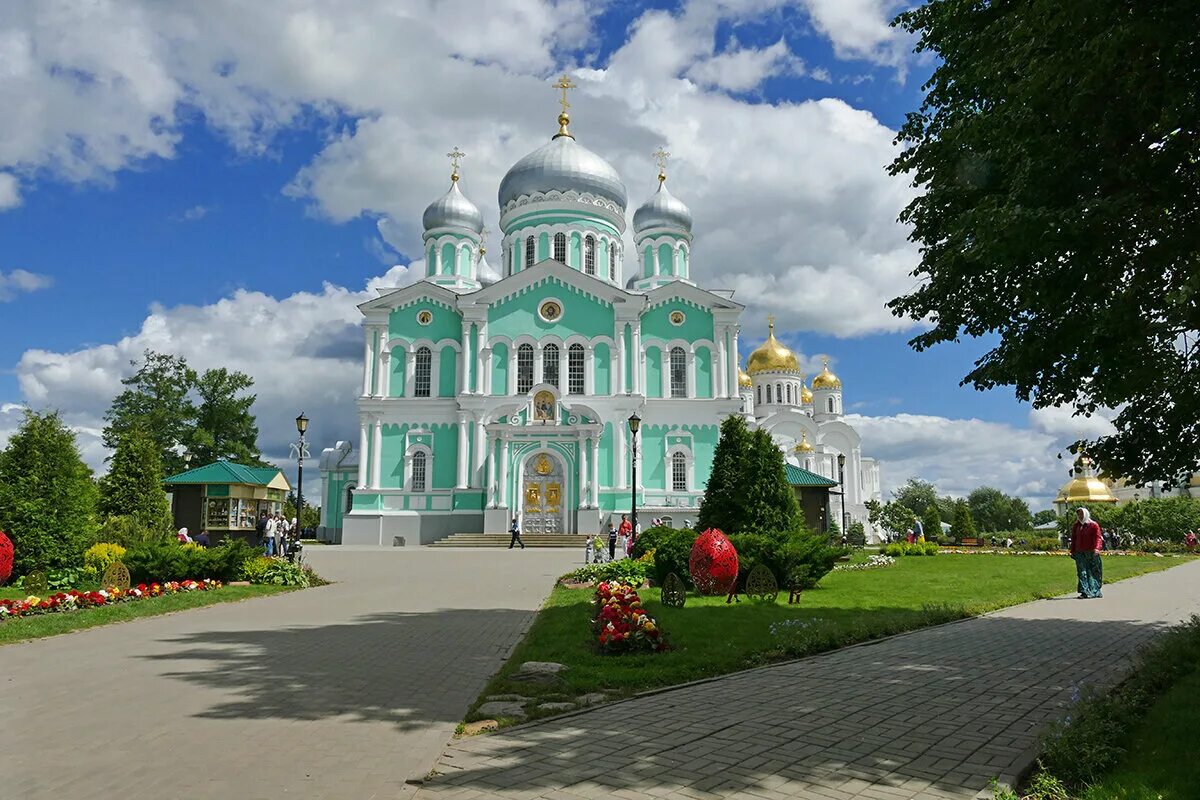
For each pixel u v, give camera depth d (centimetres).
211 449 6172
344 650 1338
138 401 6047
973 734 807
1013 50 1021
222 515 3888
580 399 5109
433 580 2625
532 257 5722
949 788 656
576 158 5800
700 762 725
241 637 1481
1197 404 1073
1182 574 2825
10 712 928
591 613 1563
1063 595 2145
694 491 5059
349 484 6334
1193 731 738
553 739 804
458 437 5134
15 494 2419
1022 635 1439
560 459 4894
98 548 2548
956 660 1202
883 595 2072
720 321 5312
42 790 672
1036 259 1073
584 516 4741
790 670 1138
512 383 5184
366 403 5162
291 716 908
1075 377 1219
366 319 5303
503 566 3189
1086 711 786
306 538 6425
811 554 2145
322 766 733
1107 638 1399
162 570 2306
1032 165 993
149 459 3297
